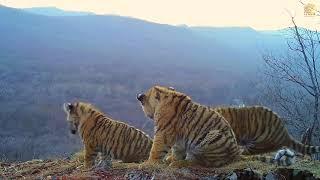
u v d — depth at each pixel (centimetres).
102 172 776
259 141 928
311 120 1276
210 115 812
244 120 923
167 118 824
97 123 914
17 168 1006
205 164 795
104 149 908
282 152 824
